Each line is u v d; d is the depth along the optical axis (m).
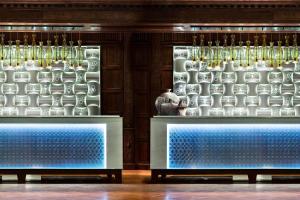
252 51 13.44
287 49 12.59
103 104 13.54
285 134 11.00
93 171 10.93
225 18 12.26
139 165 13.45
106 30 12.62
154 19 12.37
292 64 13.52
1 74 13.51
